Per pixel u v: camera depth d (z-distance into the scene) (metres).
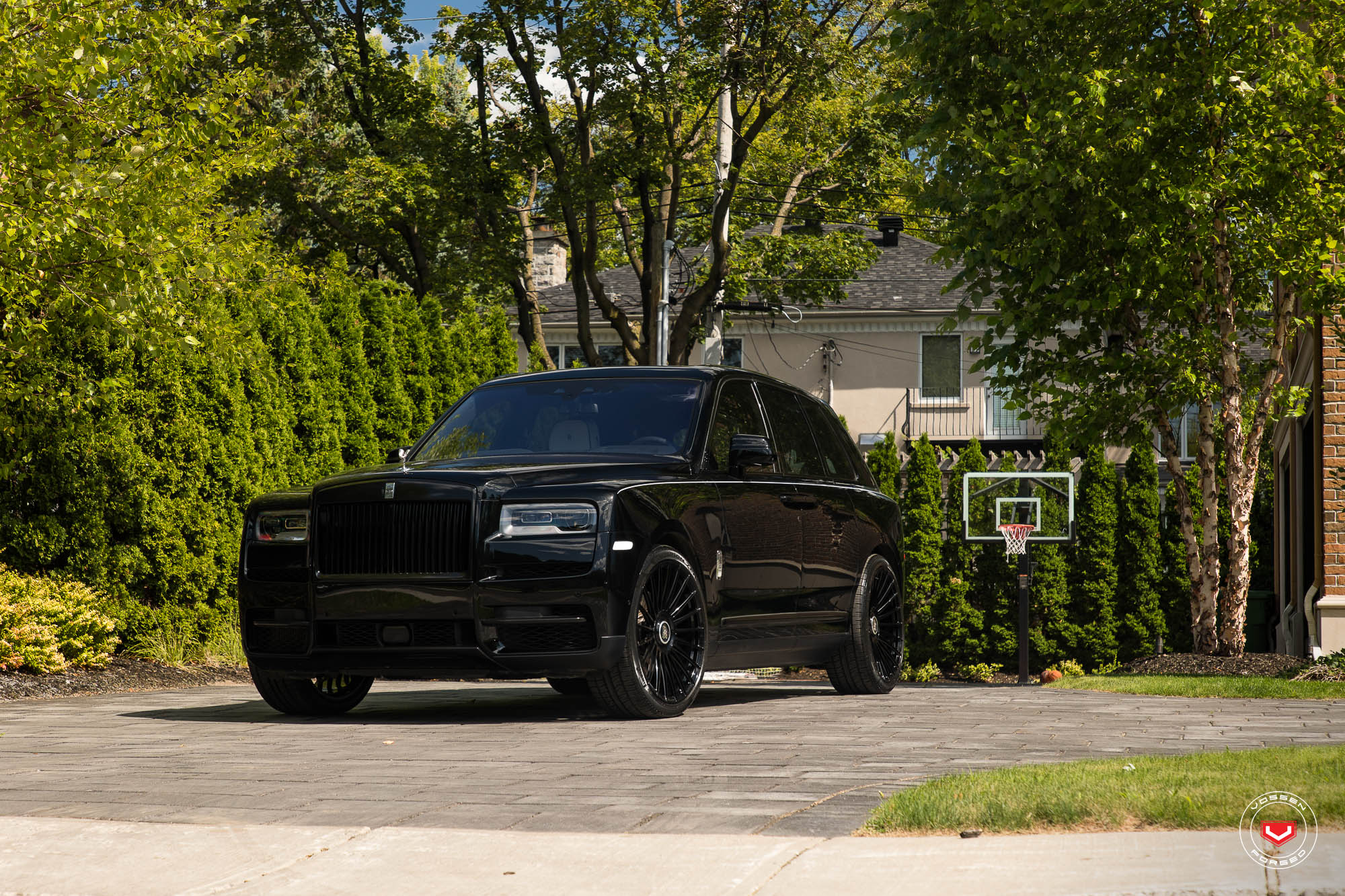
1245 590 14.37
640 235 37.19
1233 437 14.18
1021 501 22.52
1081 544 25.36
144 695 10.33
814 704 8.99
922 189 14.30
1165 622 25.12
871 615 10.00
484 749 6.38
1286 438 20.91
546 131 29.30
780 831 4.22
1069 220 13.41
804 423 9.88
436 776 5.50
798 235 34.22
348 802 4.89
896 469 26.08
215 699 9.88
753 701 9.36
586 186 28.50
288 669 7.89
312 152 29.67
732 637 8.39
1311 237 12.68
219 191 13.15
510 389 9.14
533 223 33.81
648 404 8.71
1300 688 10.23
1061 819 4.14
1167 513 25.34
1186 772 4.84
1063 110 12.52
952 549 25.64
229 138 11.61
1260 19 12.46
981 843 3.91
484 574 7.42
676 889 3.50
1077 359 14.66
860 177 33.25
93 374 12.10
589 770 5.62
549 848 4.00
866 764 5.74
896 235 39.41
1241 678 11.18
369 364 16.56
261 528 8.05
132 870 3.83
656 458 8.21
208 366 13.05
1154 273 13.47
